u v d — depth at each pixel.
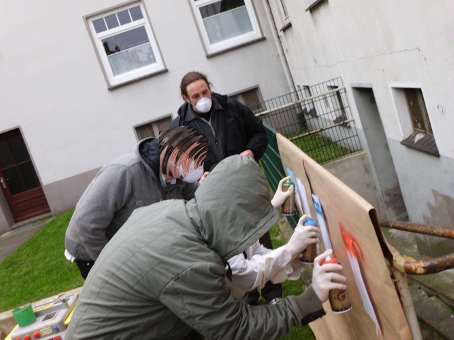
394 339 1.66
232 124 3.78
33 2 11.58
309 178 2.35
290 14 9.29
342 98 6.79
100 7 11.69
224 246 1.70
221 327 1.69
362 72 5.52
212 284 1.67
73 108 11.92
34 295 6.57
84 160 12.07
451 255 1.46
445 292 3.14
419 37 3.72
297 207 2.98
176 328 1.87
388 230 4.91
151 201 2.81
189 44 11.90
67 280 6.74
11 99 11.87
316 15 7.05
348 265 1.95
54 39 11.70
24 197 12.56
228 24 12.07
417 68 3.92
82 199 2.88
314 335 3.47
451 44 3.25
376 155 6.17
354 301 2.02
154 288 1.71
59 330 3.32
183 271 1.66
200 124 3.73
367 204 1.48
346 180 6.27
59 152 12.04
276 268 2.04
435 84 3.66
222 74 12.03
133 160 2.78
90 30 11.77
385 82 4.79
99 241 2.83
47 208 12.65
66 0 11.61
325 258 1.88
